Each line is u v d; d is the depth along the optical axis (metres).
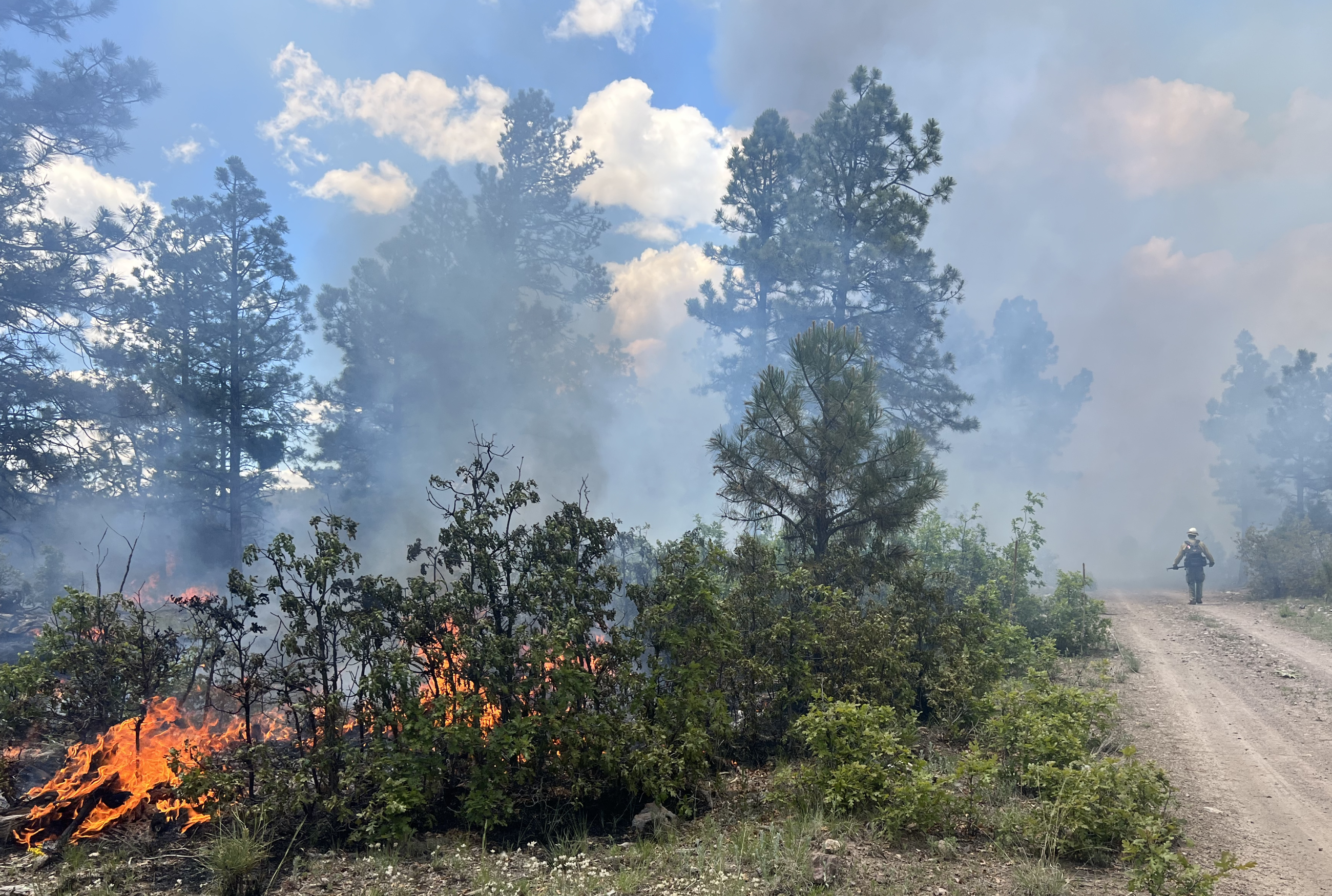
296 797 5.91
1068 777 5.87
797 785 6.54
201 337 27.86
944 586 10.63
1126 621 18.33
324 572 6.43
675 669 7.27
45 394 22.41
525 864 5.49
